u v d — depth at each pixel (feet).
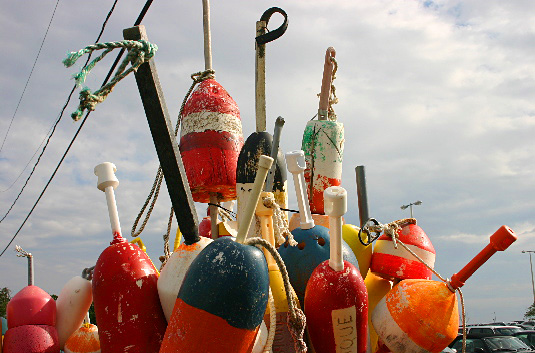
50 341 4.48
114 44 3.16
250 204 3.72
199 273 3.53
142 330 4.07
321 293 4.29
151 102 4.02
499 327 13.11
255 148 5.11
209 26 5.84
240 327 3.48
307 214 4.97
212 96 5.46
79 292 4.71
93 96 3.07
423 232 5.33
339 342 4.29
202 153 5.27
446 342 4.47
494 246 4.39
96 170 4.60
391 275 5.17
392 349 4.55
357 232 5.38
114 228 4.43
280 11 5.55
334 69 6.11
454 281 4.52
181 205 4.24
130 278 4.14
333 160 5.76
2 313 15.99
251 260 3.56
